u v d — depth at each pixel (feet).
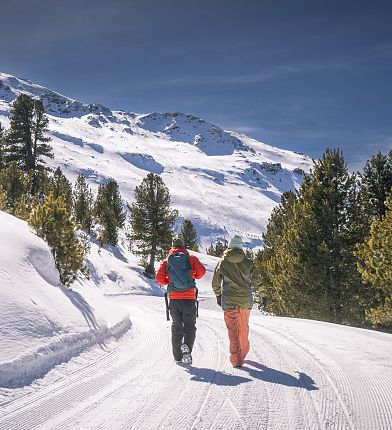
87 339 21.52
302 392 14.96
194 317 20.54
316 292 65.05
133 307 70.49
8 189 97.91
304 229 66.54
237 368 18.81
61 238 40.32
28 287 22.34
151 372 17.80
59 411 12.69
